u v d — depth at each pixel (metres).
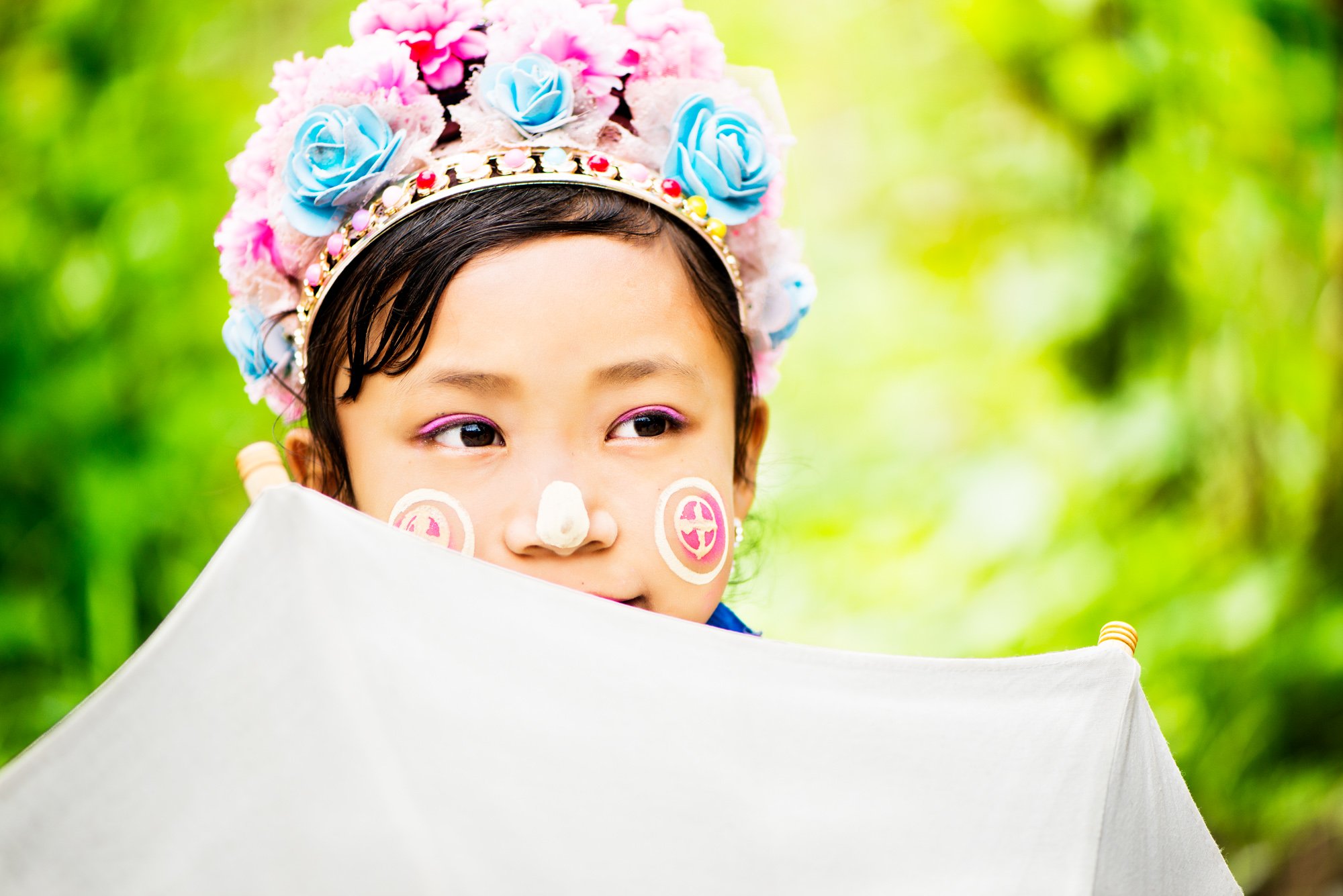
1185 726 2.98
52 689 2.81
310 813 0.93
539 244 1.20
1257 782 2.92
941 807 0.99
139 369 2.99
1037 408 3.52
